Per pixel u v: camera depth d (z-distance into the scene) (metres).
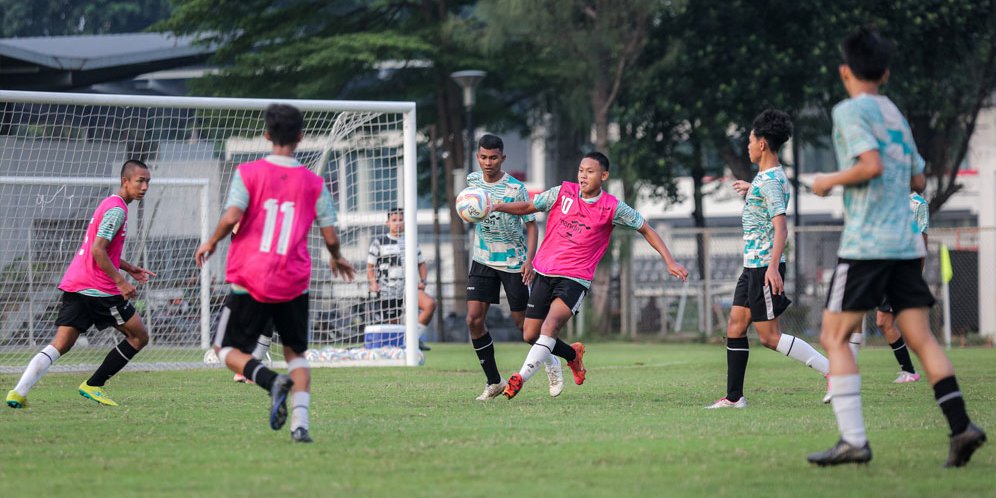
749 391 31.47
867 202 16.98
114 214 27.23
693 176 95.31
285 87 92.25
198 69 105.19
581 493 14.92
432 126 86.94
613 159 84.25
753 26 85.12
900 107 85.44
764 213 25.81
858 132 16.62
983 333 79.38
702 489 15.16
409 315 44.91
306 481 15.94
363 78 98.12
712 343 76.81
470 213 27.72
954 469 16.56
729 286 82.94
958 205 127.56
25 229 56.00
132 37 113.81
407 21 94.19
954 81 88.56
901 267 17.14
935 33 84.25
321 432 21.41
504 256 28.72
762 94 83.94
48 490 15.47
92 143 53.62
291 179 19.69
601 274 83.50
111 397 30.16
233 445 19.75
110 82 95.62
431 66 93.31
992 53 86.88
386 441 20.03
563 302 27.00
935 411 25.30
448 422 23.08
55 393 31.69
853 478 15.87
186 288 57.69
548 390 31.91
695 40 84.94
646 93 85.31
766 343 26.69
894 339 35.12
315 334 55.47
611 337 81.25
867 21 81.94
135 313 28.17
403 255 47.97
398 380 36.38
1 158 57.25
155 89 108.75
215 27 91.81
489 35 77.56
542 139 104.62
